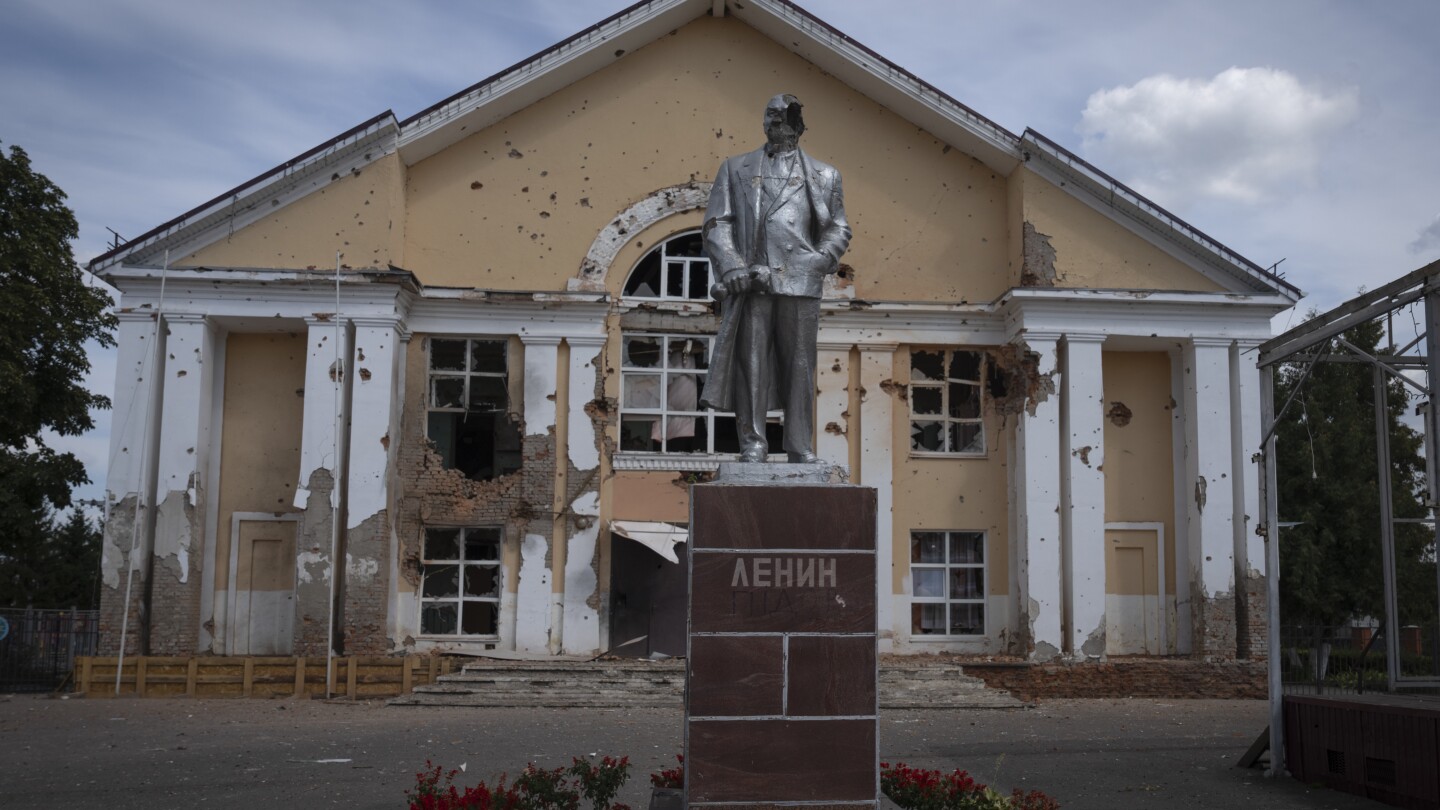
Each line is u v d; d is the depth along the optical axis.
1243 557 24.05
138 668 21.80
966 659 23.77
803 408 9.66
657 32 25.28
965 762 14.62
